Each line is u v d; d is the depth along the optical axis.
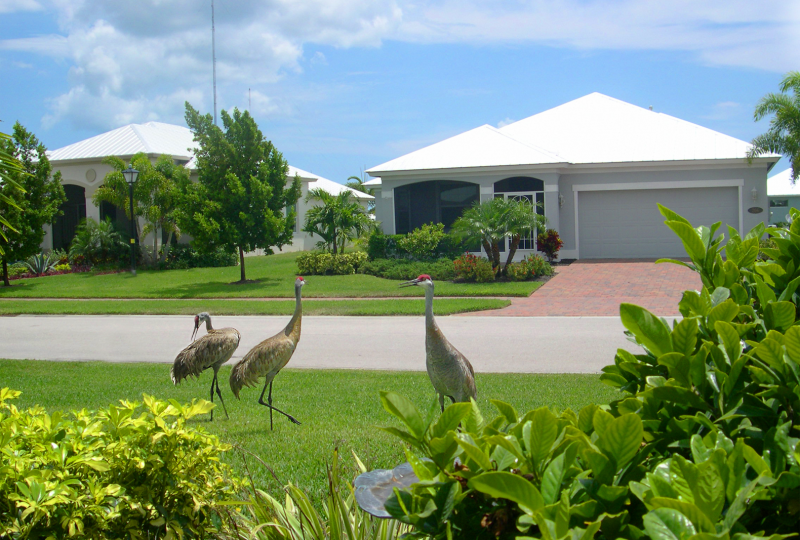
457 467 2.12
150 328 16.47
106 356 13.00
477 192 28.20
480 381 9.50
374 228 28.36
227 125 24.88
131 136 35.91
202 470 3.78
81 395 8.95
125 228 34.94
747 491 1.67
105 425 3.71
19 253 26.31
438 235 26.97
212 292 22.70
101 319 18.31
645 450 2.06
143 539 3.45
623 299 18.19
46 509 2.90
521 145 28.41
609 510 1.88
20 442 3.41
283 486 4.60
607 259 27.16
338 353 12.63
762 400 2.19
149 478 3.51
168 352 13.31
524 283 21.78
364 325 15.95
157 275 29.02
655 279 21.53
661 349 2.32
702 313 2.59
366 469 4.57
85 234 32.47
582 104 33.19
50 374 10.84
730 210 25.97
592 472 2.02
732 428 2.15
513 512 1.98
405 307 17.95
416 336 14.23
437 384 6.61
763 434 2.06
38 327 17.06
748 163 25.22
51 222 27.23
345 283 23.81
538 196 26.98
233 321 17.36
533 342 13.00
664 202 26.67
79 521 3.01
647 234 27.00
